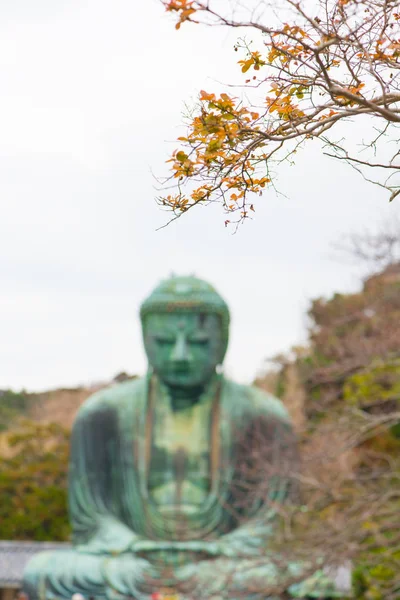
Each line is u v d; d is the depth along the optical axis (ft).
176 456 87.61
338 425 74.90
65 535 138.92
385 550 72.95
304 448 88.58
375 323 87.76
